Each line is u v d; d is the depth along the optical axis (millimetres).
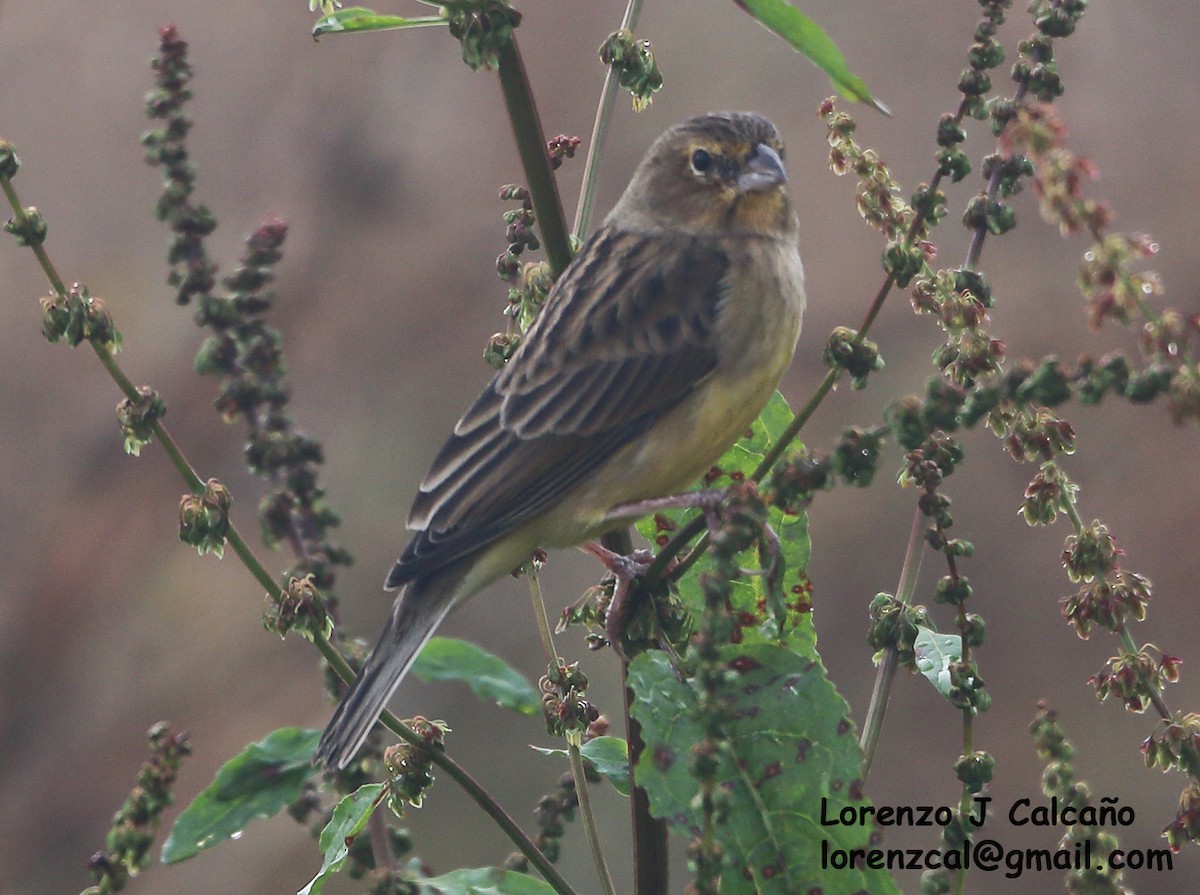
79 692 14234
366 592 15172
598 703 14500
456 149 16422
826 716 4344
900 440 3953
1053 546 15492
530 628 15117
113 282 15898
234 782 5395
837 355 4371
